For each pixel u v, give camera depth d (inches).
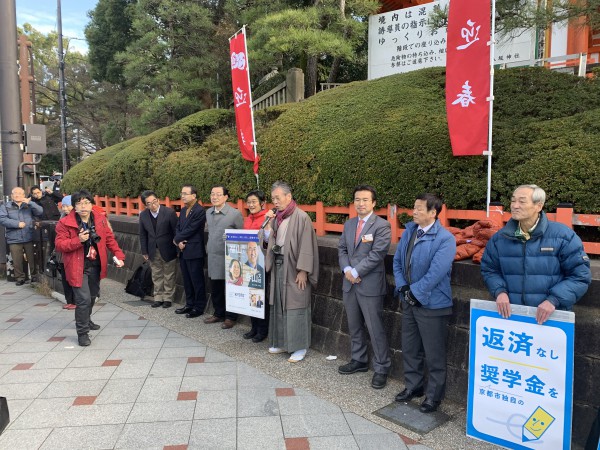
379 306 146.8
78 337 188.4
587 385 110.9
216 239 213.0
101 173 426.0
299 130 229.6
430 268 123.7
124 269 337.1
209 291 246.8
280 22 346.6
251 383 149.7
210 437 116.7
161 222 248.4
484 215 153.4
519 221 109.9
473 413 115.3
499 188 150.1
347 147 196.5
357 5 379.6
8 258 336.5
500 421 110.7
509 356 109.1
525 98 188.9
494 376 111.7
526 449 106.5
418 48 349.7
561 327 101.1
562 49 367.6
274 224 172.4
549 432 103.3
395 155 177.5
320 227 209.5
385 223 145.4
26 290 305.3
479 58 147.6
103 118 1027.3
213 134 372.2
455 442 114.3
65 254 186.1
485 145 149.9
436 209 127.3
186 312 239.0
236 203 266.7
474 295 133.3
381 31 367.2
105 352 180.4
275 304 174.2
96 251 189.8
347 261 151.3
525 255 108.1
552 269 105.2
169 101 549.6
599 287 109.7
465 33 149.3
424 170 169.0
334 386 147.2
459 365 135.3
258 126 292.5
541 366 104.3
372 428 121.1
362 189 146.4
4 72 325.7
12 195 321.4
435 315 126.3
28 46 447.2
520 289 108.9
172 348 184.9
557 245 104.7
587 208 133.5
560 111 176.6
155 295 256.8
